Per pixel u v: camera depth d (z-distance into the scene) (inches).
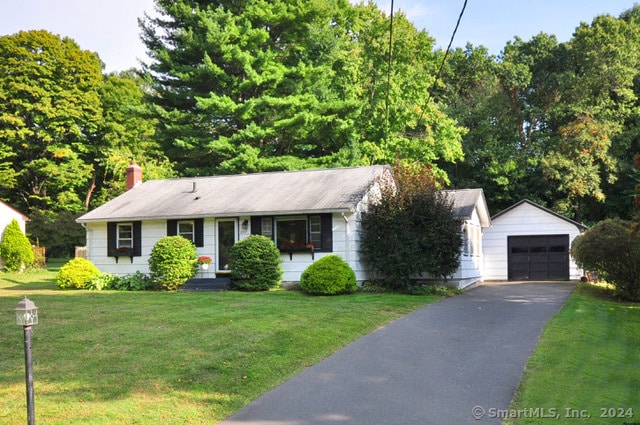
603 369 394.9
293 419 303.1
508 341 477.7
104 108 1812.3
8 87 1632.6
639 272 775.1
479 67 1774.1
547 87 1625.2
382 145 1350.9
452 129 1428.4
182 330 482.3
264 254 829.8
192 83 1362.0
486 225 1198.9
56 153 1670.8
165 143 1437.0
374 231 832.3
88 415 302.8
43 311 578.6
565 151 1508.4
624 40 1577.3
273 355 414.3
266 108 1293.1
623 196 1556.3
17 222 1293.1
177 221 927.0
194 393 339.3
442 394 340.8
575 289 902.4
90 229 979.9
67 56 1697.8
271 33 1433.3
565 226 1174.3
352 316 562.3
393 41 1396.4
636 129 1526.8
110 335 466.9
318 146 1464.1
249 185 991.0
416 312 618.5
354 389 350.3
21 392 336.8
